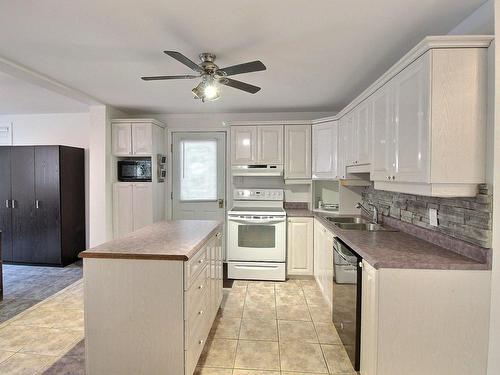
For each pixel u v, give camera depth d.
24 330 2.56
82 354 2.23
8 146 4.33
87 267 1.82
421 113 1.73
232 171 4.17
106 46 2.23
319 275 3.50
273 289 3.54
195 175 4.66
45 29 1.99
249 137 4.15
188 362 1.82
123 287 1.80
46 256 4.34
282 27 1.95
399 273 1.66
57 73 2.80
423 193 1.76
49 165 4.28
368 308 1.83
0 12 1.78
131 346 1.82
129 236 2.28
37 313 2.88
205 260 2.26
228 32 2.01
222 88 3.22
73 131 4.86
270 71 2.73
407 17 1.83
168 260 1.77
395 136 2.06
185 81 3.02
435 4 1.70
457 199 1.88
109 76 2.88
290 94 3.49
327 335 2.53
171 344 1.79
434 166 1.65
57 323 2.68
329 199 4.39
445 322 1.66
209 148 4.63
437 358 1.67
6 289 3.48
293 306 3.08
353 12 1.78
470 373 1.66
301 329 2.62
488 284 1.63
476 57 1.63
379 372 1.68
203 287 2.19
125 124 4.13
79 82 3.06
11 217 4.37
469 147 1.65
